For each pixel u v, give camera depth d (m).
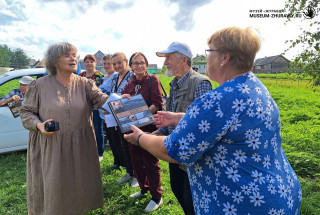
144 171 3.04
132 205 3.03
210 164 1.15
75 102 2.31
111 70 4.45
